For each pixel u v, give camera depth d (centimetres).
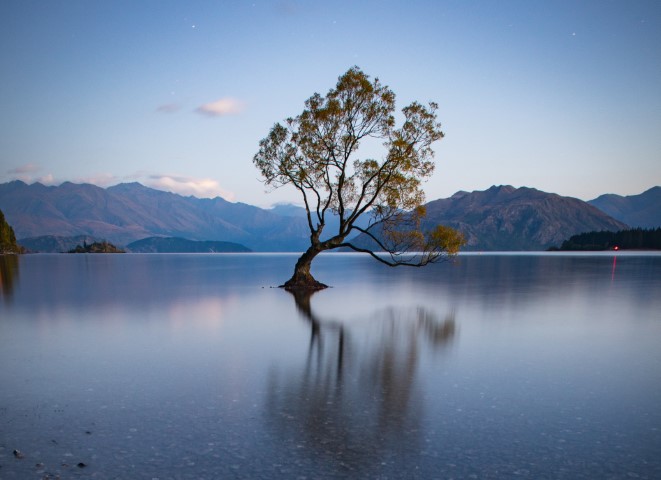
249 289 4294
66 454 747
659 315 2475
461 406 988
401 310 2673
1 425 876
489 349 1591
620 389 1123
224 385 1146
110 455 743
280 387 1128
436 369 1311
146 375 1244
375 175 3978
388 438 813
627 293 3803
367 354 1508
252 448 770
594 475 684
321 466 706
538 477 676
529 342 1722
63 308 2792
